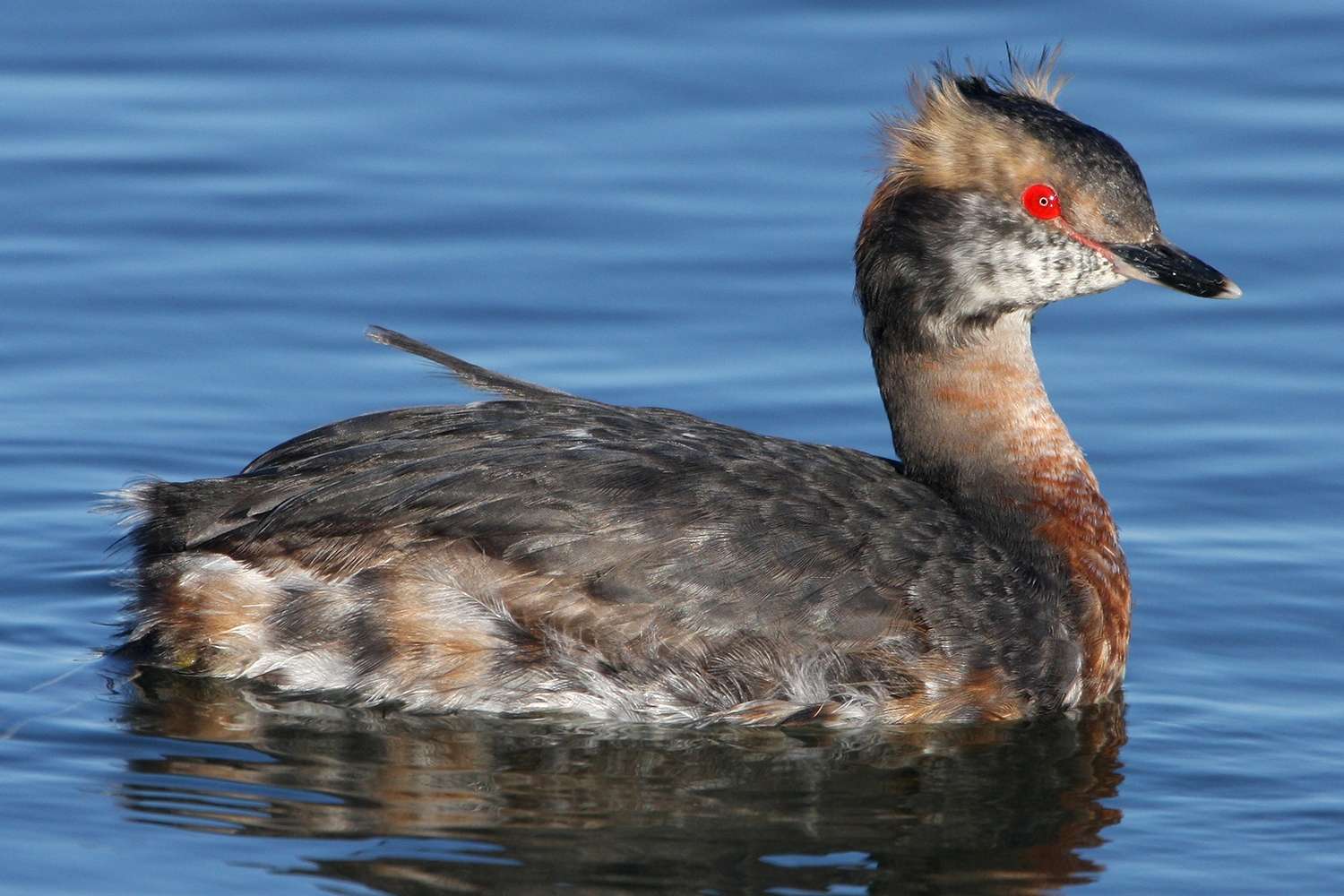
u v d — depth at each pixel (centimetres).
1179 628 1524
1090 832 1212
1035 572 1401
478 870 1133
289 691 1336
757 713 1321
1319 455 1772
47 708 1314
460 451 1358
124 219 2086
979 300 1448
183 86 2283
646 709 1316
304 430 1806
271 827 1175
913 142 1470
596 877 1129
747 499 1339
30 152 2169
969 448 1458
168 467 1744
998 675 1345
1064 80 1553
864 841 1188
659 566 1306
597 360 1916
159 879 1116
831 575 1323
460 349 1925
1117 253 1440
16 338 1911
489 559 1307
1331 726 1370
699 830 1192
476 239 2080
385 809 1201
